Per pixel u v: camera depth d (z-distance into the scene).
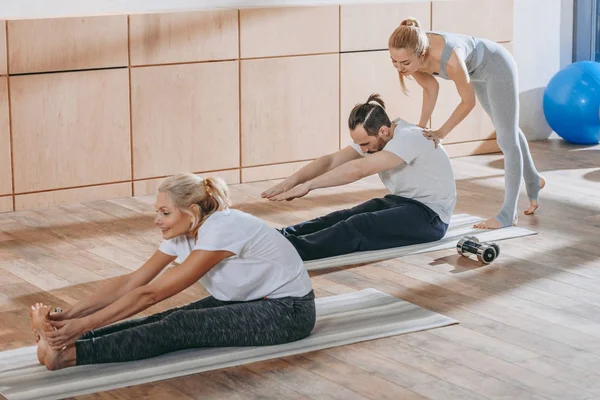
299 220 5.75
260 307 3.61
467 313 4.11
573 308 4.16
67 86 6.07
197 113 6.55
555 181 6.68
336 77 7.04
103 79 6.18
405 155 4.90
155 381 3.38
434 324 3.94
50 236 5.43
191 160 6.60
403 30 4.95
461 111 5.06
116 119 6.27
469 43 5.17
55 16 6.03
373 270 4.70
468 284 4.49
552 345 3.74
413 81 7.34
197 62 6.48
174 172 6.55
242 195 6.41
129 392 3.30
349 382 3.39
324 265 4.73
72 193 6.22
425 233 5.06
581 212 5.85
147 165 6.45
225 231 3.45
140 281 3.55
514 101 5.38
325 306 4.14
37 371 3.45
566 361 3.58
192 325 3.54
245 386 3.36
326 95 7.02
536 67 8.11
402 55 4.96
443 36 5.06
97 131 6.22
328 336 3.78
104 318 3.35
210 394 3.29
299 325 3.66
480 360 3.59
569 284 4.49
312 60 6.92
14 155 5.99
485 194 6.38
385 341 3.77
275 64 6.77
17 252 5.11
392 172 5.05
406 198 5.09
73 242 5.31
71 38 6.03
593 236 5.32
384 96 7.25
